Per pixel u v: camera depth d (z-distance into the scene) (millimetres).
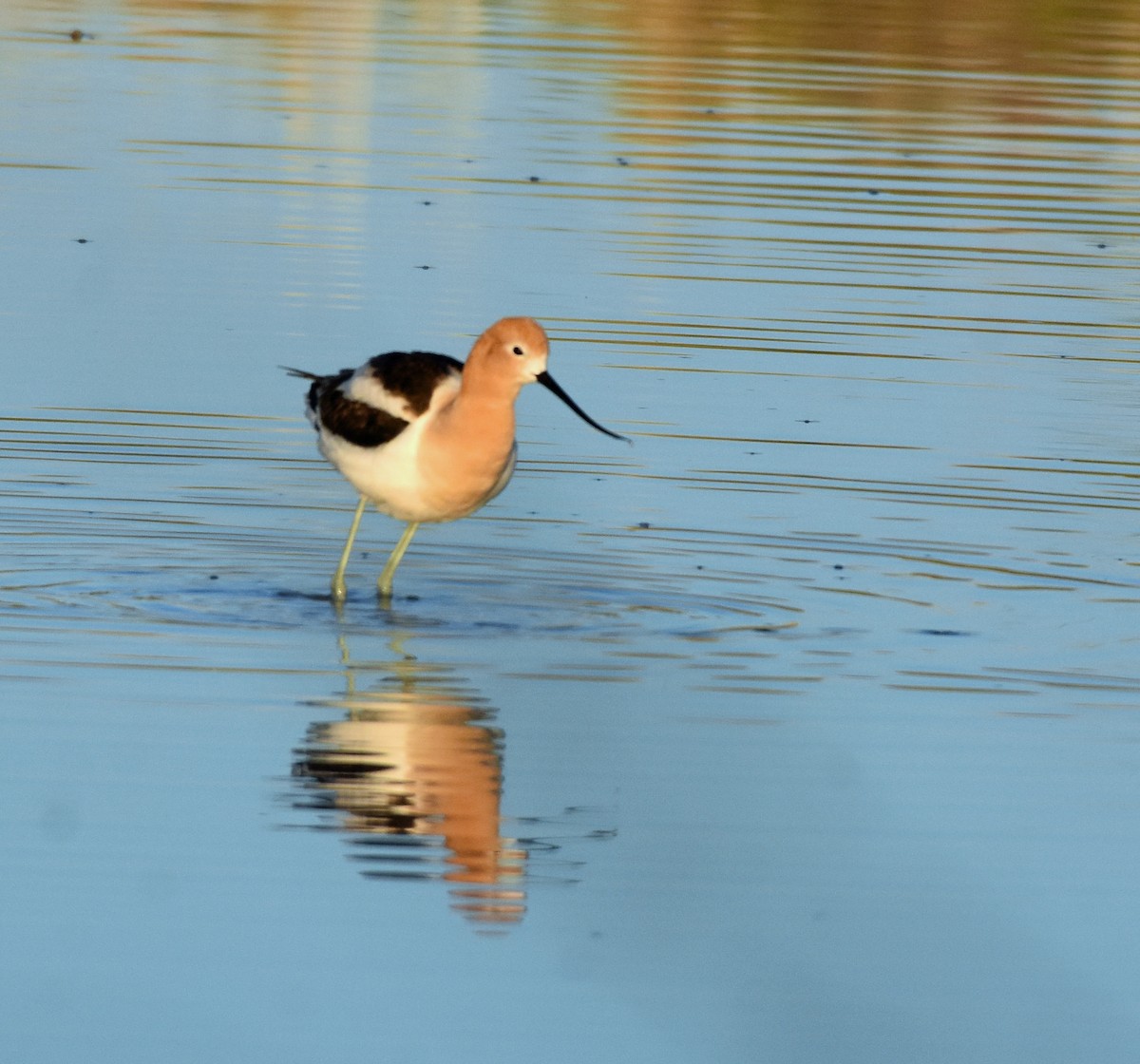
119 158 21625
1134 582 12562
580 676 10773
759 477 14297
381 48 27859
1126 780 9648
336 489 14141
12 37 27406
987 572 12664
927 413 15625
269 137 22766
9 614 11445
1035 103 25609
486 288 17859
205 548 12836
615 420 15266
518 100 24828
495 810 9172
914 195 21609
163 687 10453
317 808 9156
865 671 10969
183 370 15984
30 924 8102
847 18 30594
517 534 13281
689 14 30734
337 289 17703
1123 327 17844
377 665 10891
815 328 17438
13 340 16422
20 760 9484
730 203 20953
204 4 30859
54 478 13859
